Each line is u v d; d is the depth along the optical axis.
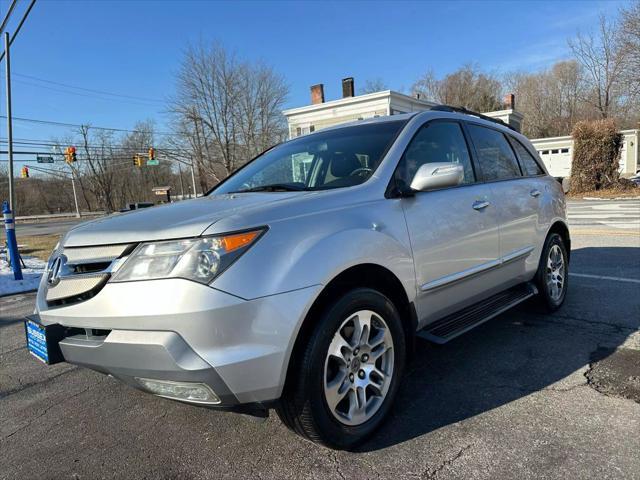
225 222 2.10
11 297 7.28
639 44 27.47
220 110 42.22
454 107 3.88
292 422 2.27
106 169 68.06
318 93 27.39
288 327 2.10
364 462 2.31
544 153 37.28
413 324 2.84
